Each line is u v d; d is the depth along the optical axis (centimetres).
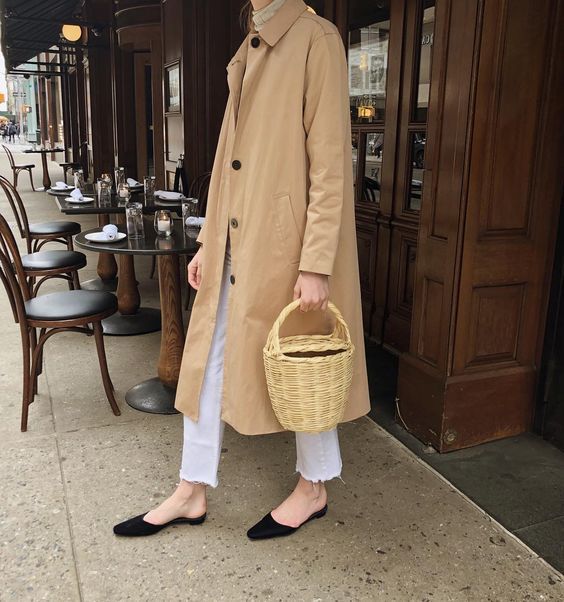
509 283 247
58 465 240
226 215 176
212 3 539
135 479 231
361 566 186
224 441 260
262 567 185
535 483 232
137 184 583
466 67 222
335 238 163
